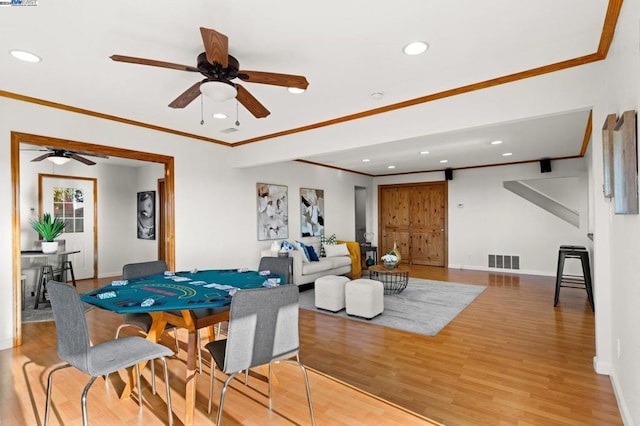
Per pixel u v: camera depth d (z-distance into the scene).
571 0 1.84
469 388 2.40
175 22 2.02
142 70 2.68
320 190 7.30
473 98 3.00
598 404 2.18
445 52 2.42
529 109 2.73
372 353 3.03
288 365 2.80
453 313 4.23
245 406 2.22
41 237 5.66
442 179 7.99
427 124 3.28
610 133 2.09
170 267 4.47
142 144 4.20
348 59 2.51
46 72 2.71
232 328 1.74
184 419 2.08
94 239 6.59
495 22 2.05
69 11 1.90
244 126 4.34
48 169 5.98
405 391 2.37
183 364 2.88
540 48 2.37
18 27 2.06
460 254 7.74
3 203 3.14
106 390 2.44
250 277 2.90
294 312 1.97
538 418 2.04
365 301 4.05
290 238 6.50
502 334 3.48
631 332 1.83
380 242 9.02
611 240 2.40
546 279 6.34
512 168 7.00
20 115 3.24
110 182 6.85
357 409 2.17
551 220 6.70
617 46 2.01
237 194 5.43
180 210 4.61
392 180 8.77
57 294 1.80
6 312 3.17
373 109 3.64
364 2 1.84
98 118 3.79
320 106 3.56
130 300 2.08
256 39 2.22
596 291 2.57
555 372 2.62
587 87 2.50
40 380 2.57
